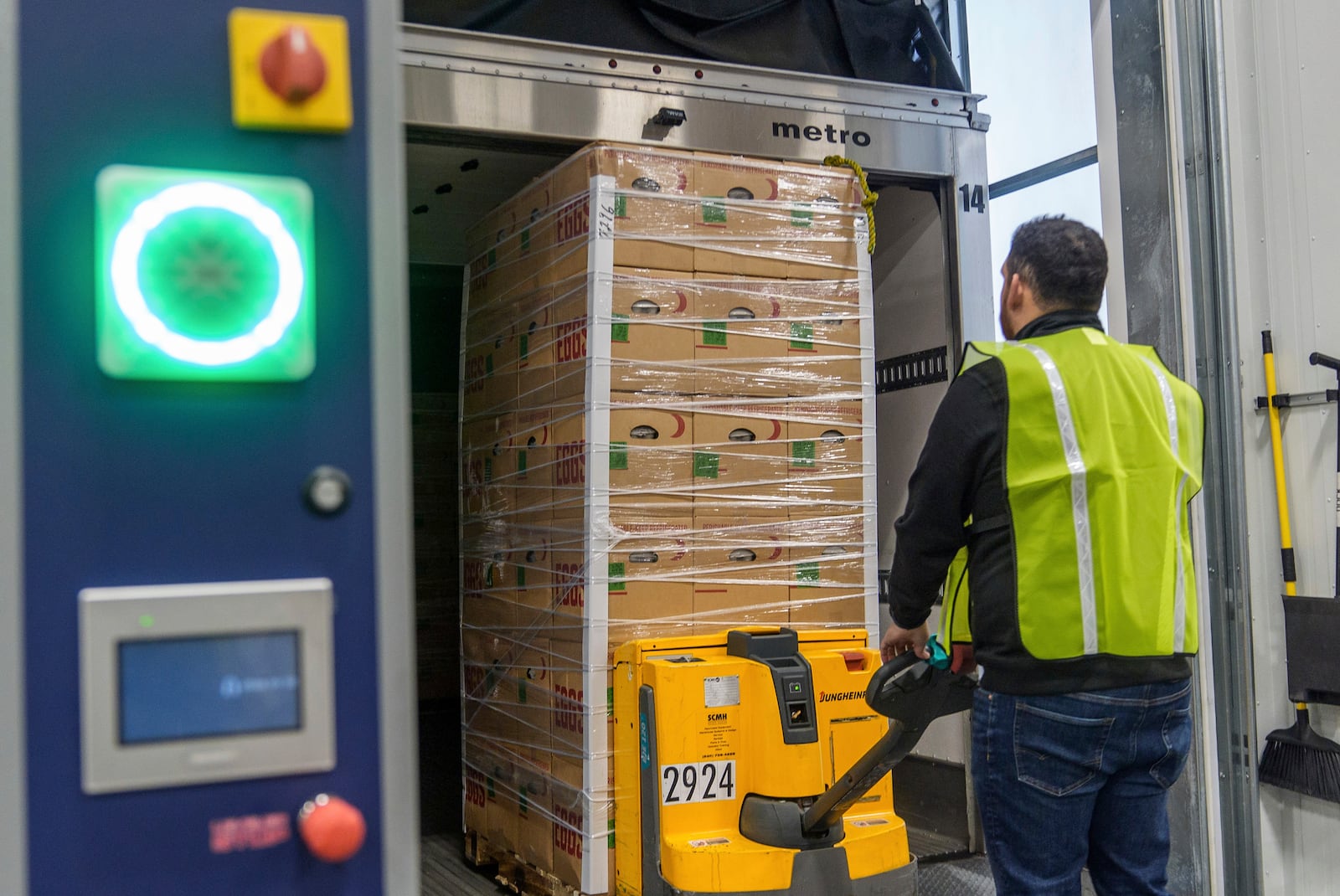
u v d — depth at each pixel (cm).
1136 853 204
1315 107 293
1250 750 300
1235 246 308
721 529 323
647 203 315
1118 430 200
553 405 331
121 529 76
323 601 79
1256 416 306
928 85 400
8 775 73
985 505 201
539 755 337
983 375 201
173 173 77
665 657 298
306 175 80
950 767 398
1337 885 290
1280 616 300
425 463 620
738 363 327
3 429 74
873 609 343
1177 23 306
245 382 78
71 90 76
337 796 79
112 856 75
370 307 81
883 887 287
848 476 342
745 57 364
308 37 79
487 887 370
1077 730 192
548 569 332
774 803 280
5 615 73
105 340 75
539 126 334
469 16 333
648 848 286
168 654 76
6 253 74
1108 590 193
